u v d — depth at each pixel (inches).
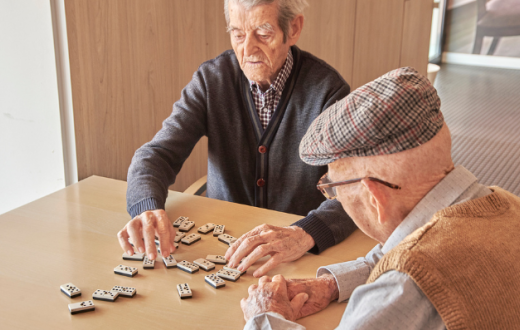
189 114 65.5
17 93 73.2
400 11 132.3
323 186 33.9
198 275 46.0
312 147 33.1
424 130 29.5
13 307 40.6
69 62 69.4
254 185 68.7
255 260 46.6
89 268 46.5
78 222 55.4
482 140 163.3
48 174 76.5
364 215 33.4
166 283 44.7
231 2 55.2
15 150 77.0
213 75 66.4
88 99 73.9
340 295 42.6
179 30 92.0
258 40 56.6
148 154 59.8
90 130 75.4
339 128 30.6
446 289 26.2
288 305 39.4
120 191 64.0
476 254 27.4
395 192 31.0
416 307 26.9
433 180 30.9
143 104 85.7
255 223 56.1
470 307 26.0
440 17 274.2
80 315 39.9
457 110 196.2
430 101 29.8
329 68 64.9
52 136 73.7
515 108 199.2
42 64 70.1
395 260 27.6
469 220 29.1
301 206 67.8
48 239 51.6
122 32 78.0
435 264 26.7
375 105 29.0
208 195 72.7
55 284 43.8
